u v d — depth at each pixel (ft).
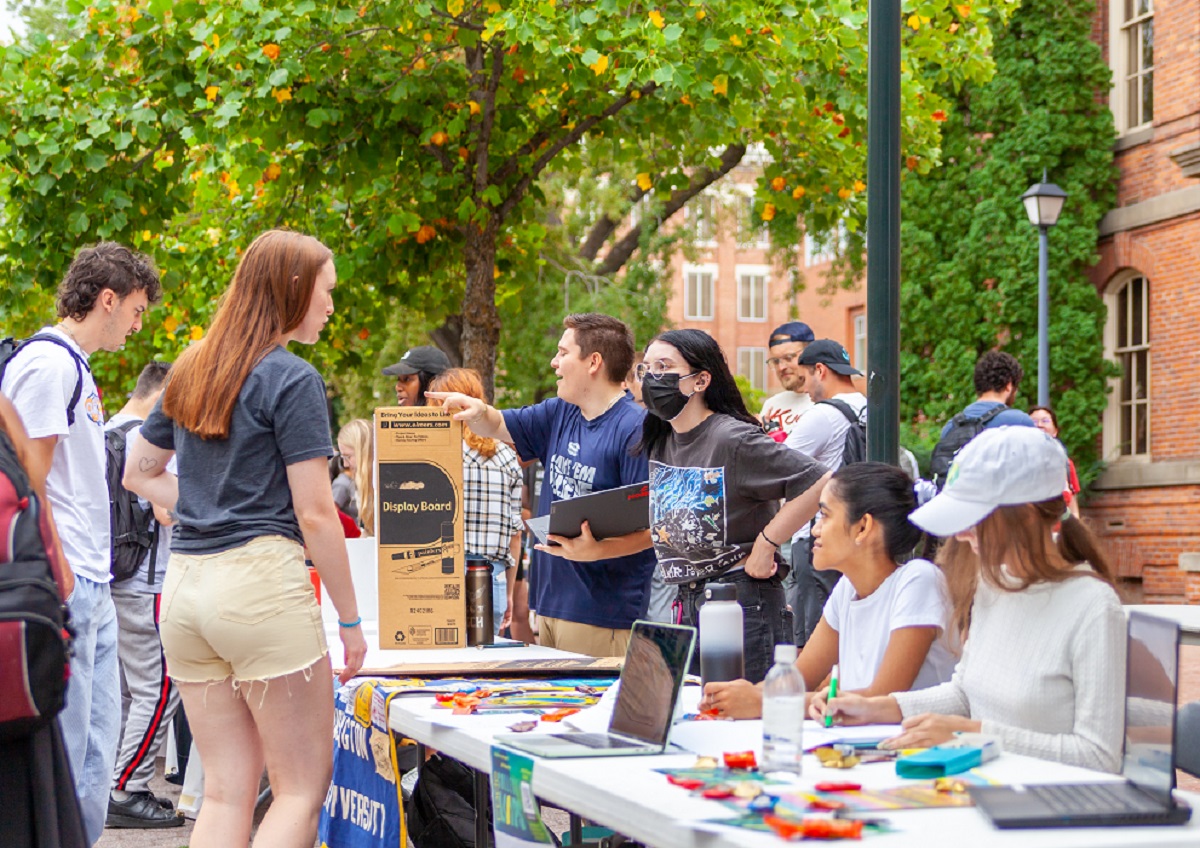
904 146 30.53
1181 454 50.55
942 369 55.83
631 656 8.60
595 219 42.52
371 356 32.53
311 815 10.23
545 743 7.98
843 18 24.61
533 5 23.79
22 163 26.30
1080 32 54.85
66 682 8.05
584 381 14.44
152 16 25.72
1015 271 54.03
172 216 27.73
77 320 13.39
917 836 5.64
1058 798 6.18
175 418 10.46
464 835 12.06
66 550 12.67
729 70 24.06
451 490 13.85
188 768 18.24
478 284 28.07
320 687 10.30
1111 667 7.98
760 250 127.85
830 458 19.08
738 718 9.16
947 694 8.89
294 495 10.33
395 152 27.63
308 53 25.25
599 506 12.97
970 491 8.43
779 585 12.28
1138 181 53.47
